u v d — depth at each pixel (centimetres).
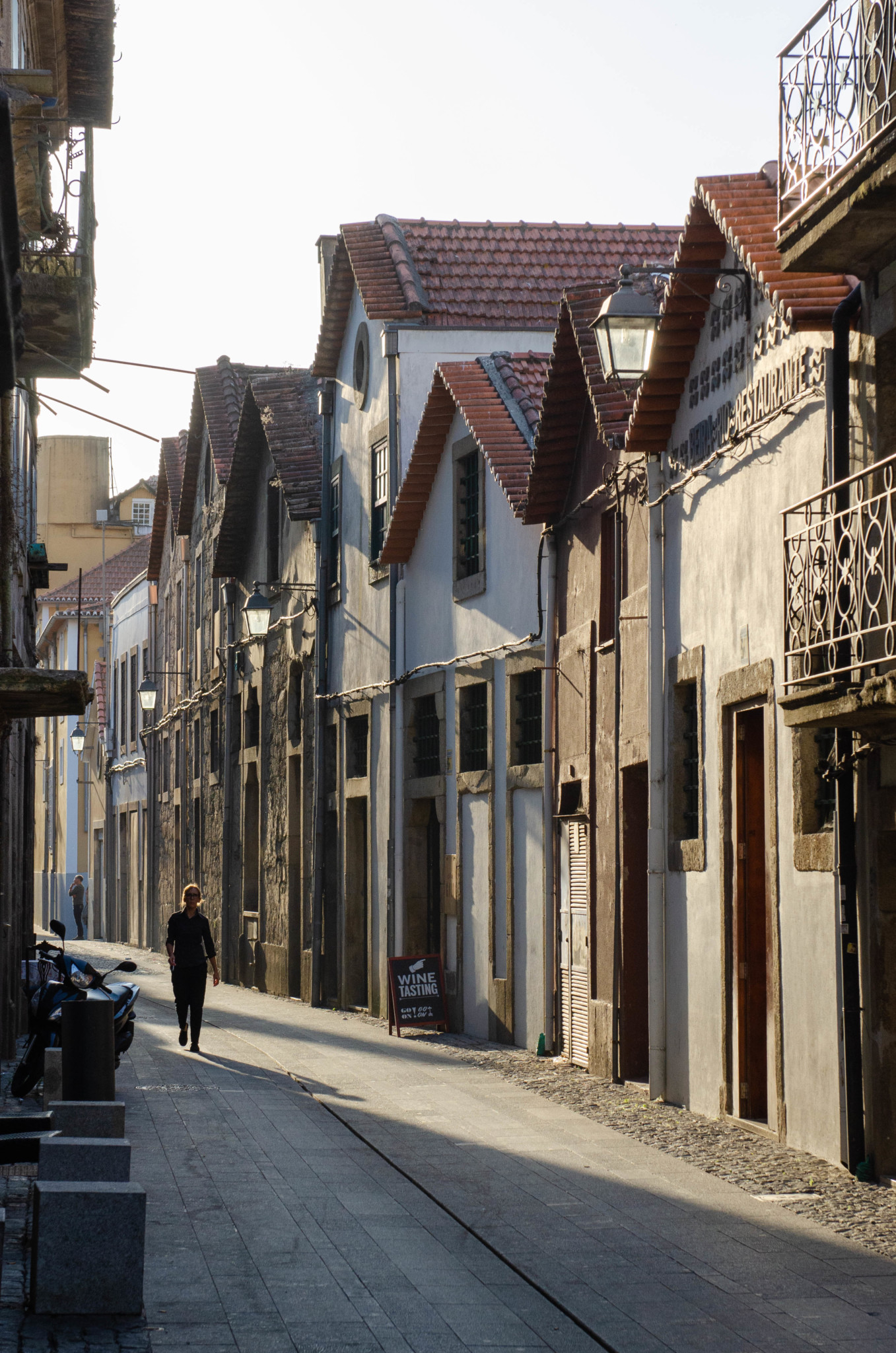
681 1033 3153
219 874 7575
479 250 5531
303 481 6191
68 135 2922
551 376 3725
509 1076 3600
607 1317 1659
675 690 3231
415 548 5084
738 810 2916
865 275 2419
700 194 2933
